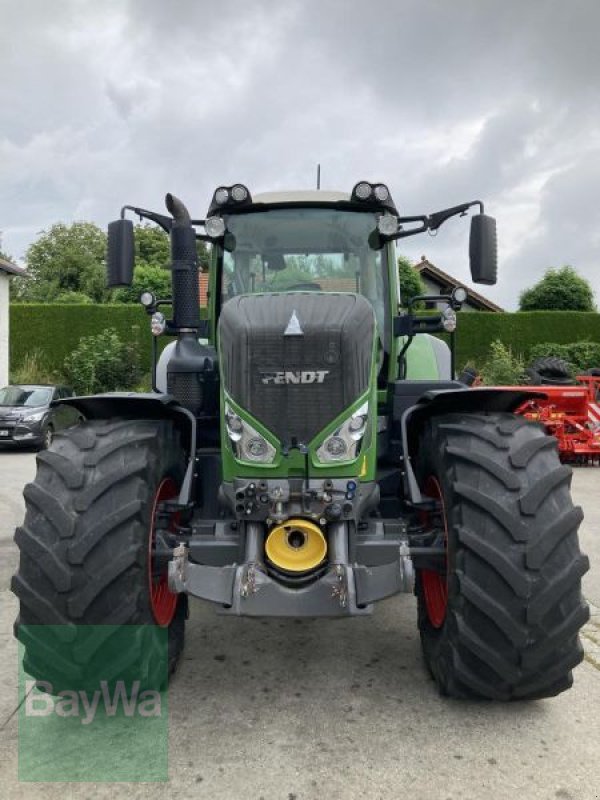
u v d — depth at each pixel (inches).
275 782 97.7
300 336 115.6
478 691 114.3
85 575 107.4
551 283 1218.0
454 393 121.6
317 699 123.7
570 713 118.5
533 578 106.5
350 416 115.6
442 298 160.6
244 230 163.6
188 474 128.6
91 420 131.3
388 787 96.4
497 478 111.7
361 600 109.4
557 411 424.2
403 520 134.5
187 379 144.3
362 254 161.3
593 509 299.3
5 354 796.6
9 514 300.7
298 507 114.3
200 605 179.0
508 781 98.0
